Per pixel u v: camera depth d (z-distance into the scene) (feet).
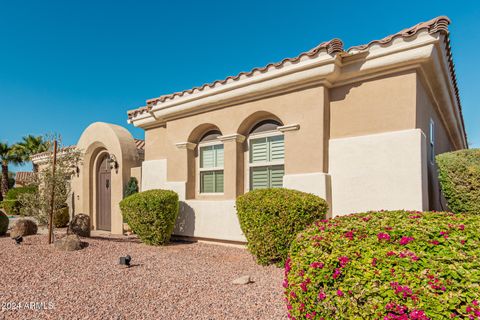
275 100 30.04
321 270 10.25
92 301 17.62
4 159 118.01
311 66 26.58
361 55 25.48
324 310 9.95
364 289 9.20
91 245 31.40
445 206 34.81
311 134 27.43
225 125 33.71
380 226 11.80
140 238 35.14
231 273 22.86
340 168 26.66
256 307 16.65
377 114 25.49
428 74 26.07
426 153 25.70
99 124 49.96
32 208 32.71
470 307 7.84
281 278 21.44
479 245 9.68
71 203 55.52
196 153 37.88
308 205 22.95
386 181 24.36
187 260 26.91
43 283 20.53
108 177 50.37
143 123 42.91
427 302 8.26
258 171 32.40
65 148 37.14
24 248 29.04
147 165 42.80
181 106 36.70
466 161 21.48
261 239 24.16
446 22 22.13
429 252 9.77
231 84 31.94
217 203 33.30
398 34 23.70
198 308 16.62
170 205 34.06
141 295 18.52
